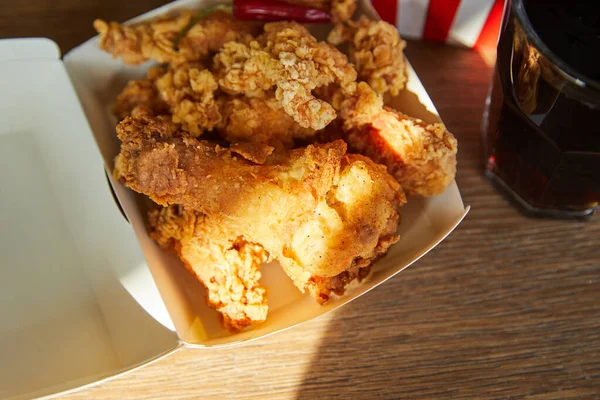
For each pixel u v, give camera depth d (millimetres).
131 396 418
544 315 436
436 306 434
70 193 438
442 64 471
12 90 430
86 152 437
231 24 432
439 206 425
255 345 425
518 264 441
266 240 395
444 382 426
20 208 435
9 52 419
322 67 406
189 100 412
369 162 407
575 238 446
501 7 440
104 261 427
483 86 468
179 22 424
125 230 428
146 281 415
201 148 394
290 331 427
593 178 396
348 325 429
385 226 402
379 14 466
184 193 388
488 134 441
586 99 351
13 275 424
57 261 429
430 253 440
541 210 440
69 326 418
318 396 422
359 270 412
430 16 460
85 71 430
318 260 395
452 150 408
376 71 424
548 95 368
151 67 435
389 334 429
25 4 458
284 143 422
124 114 429
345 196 396
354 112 411
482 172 454
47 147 441
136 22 427
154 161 381
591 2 367
